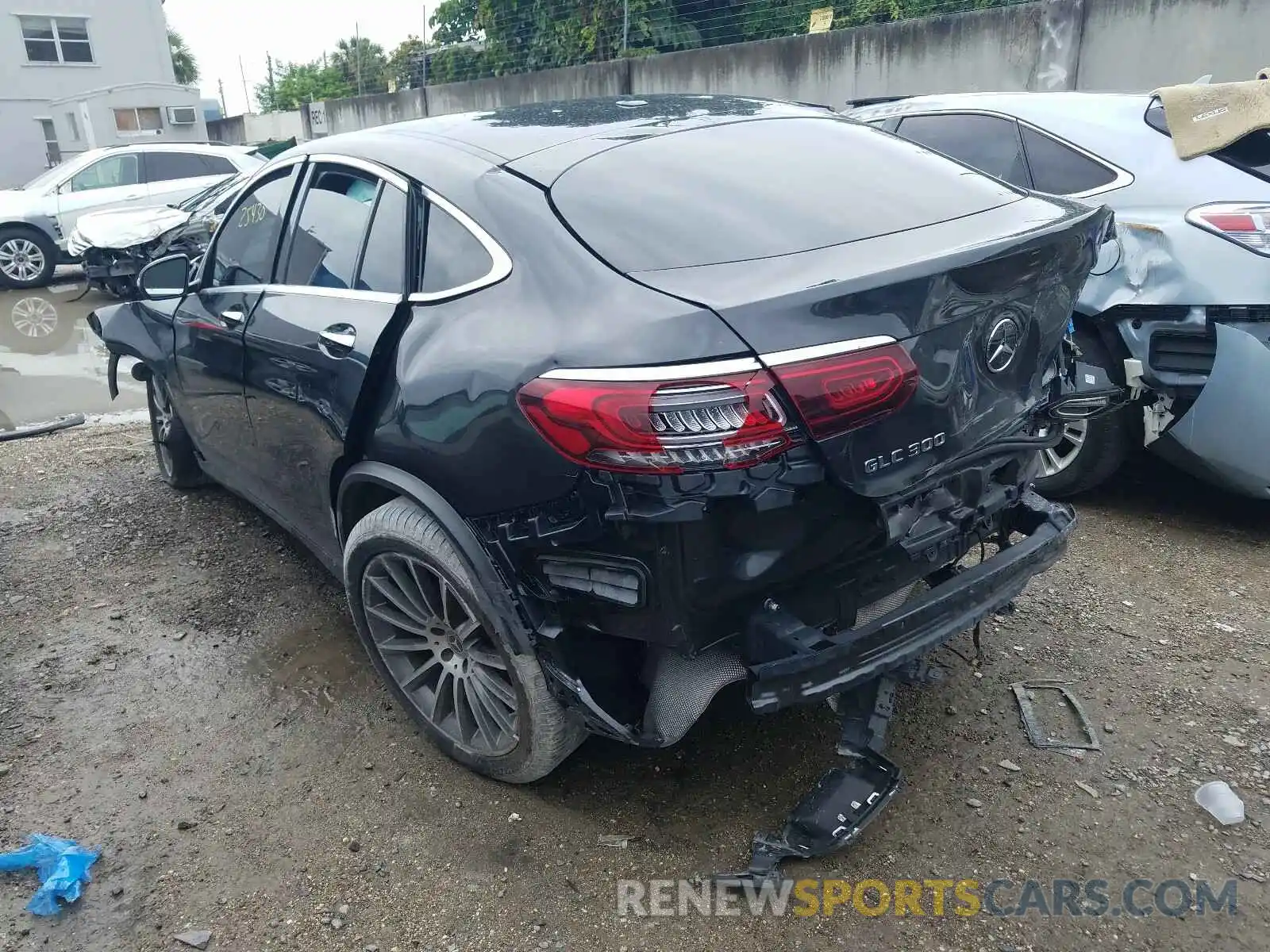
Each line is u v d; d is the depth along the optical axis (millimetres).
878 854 2346
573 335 2039
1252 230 3447
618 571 2051
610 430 1890
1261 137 3658
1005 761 2648
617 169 2467
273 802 2590
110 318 4453
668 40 12938
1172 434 3742
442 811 2543
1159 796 2500
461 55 16047
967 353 2133
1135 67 8469
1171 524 4070
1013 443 2305
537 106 3131
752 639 2098
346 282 2811
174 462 4609
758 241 2211
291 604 3637
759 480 1874
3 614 3605
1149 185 3818
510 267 2299
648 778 2637
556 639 2223
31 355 8719
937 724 2814
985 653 3148
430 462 2311
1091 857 2316
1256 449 3549
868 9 11562
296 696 3062
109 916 2236
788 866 2316
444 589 2480
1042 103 4344
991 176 2896
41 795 2633
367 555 2664
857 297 1917
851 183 2535
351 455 2688
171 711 3000
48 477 5023
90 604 3668
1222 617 3311
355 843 2436
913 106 4875
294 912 2232
